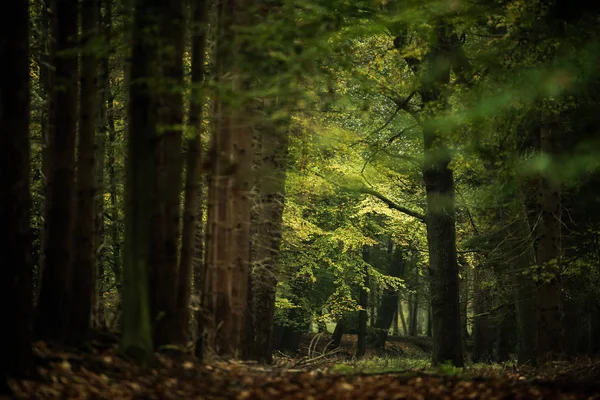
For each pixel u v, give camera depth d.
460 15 16.06
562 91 17.48
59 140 13.01
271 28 14.57
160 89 12.27
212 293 16.41
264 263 19.67
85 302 12.94
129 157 12.53
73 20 13.41
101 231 19.11
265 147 19.25
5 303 10.48
